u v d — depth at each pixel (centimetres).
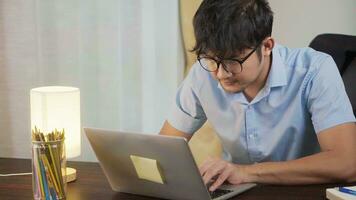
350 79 160
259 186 134
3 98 249
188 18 229
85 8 236
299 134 156
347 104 145
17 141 252
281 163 136
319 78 148
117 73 239
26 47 243
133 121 243
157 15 233
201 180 115
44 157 126
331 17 226
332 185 134
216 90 160
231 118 160
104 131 122
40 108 151
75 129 156
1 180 149
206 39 122
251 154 161
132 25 235
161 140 113
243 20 121
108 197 130
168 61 236
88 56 240
